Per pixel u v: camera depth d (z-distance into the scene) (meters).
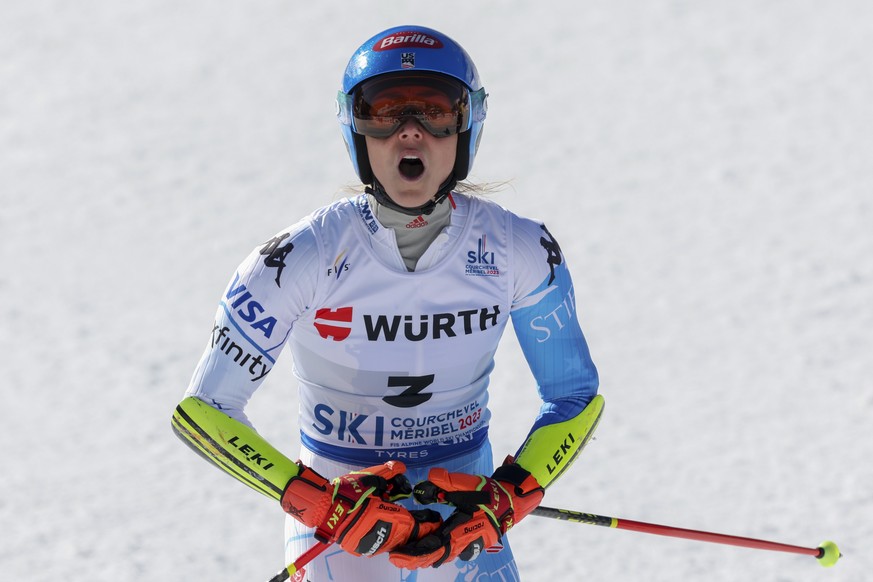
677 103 40.88
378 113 8.52
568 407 9.71
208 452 8.91
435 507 9.68
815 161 34.31
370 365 9.15
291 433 18.86
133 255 28.78
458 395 9.48
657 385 20.61
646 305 24.45
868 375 20.67
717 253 27.47
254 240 29.62
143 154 37.78
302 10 55.53
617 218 30.33
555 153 36.38
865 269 25.91
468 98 8.68
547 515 9.80
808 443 18.33
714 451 18.16
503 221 9.30
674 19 51.00
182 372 21.83
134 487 17.55
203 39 52.03
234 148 37.94
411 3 55.56
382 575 9.41
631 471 17.56
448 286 9.04
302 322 9.13
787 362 21.39
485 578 9.66
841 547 15.34
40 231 30.83
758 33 48.50
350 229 8.95
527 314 9.54
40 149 38.78
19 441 19.22
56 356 22.83
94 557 15.50
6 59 50.28
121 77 47.19
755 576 14.64
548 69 45.56
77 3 58.59
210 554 15.51
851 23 48.91
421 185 8.67
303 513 8.70
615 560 15.09
